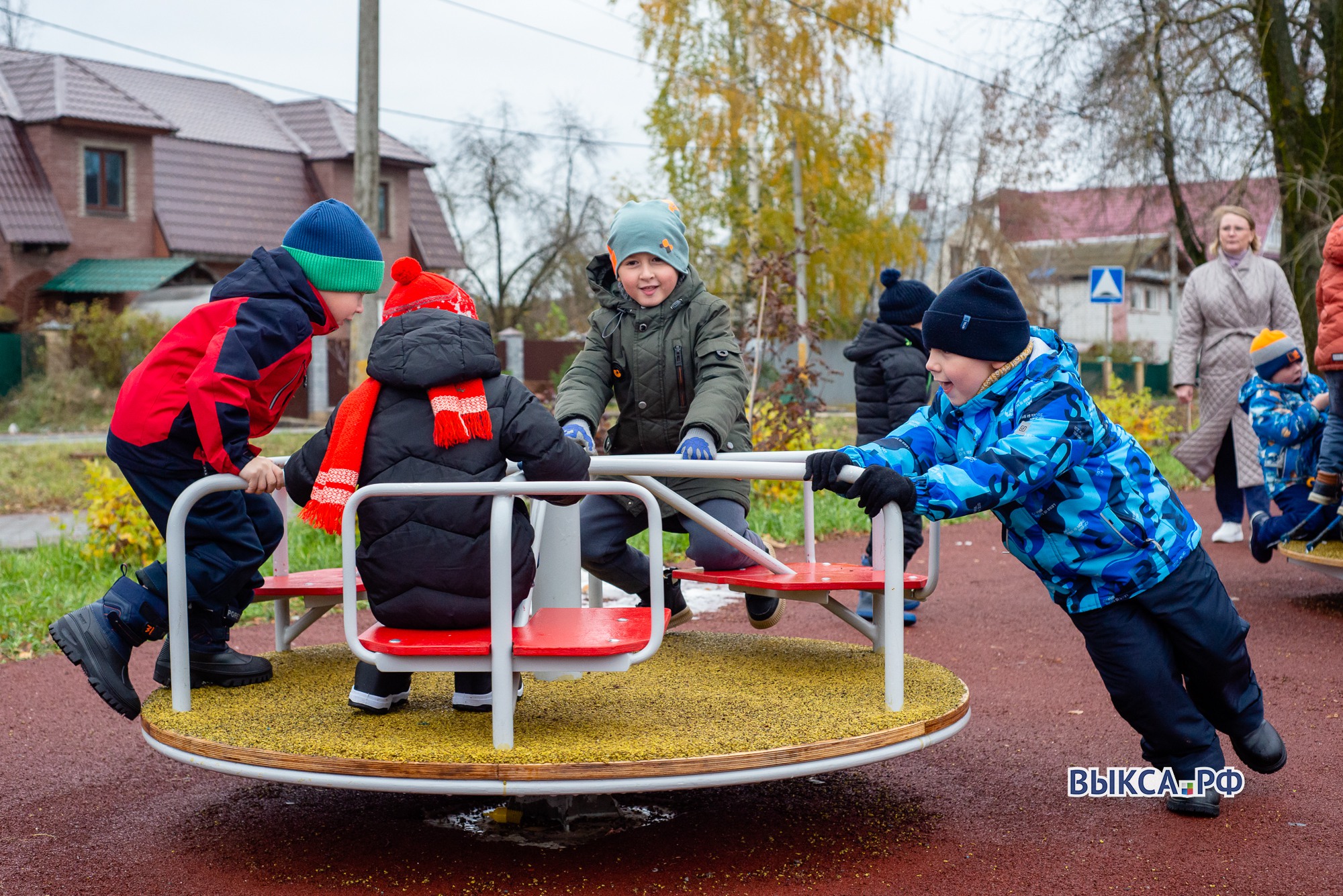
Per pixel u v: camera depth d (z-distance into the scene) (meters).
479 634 3.15
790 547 9.41
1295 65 18.31
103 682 3.54
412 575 3.13
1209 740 3.54
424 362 3.14
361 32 15.80
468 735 3.21
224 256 33.88
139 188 32.78
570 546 3.86
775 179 27.92
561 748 3.05
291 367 3.66
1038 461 3.21
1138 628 3.44
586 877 3.21
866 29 27.19
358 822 3.71
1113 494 3.37
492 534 3.01
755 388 12.32
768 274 12.37
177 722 3.38
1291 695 4.94
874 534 4.50
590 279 4.51
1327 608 6.72
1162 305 60.47
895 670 3.46
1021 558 3.52
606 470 3.49
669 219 4.33
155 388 3.60
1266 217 21.28
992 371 3.41
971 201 34.84
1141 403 16.78
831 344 37.22
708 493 4.25
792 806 3.80
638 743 3.10
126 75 35.72
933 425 3.54
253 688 3.85
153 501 3.70
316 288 3.71
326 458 3.20
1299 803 3.68
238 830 3.62
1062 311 55.69
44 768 4.30
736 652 4.46
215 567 3.70
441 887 3.15
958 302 3.36
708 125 26.92
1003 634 6.32
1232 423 8.65
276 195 35.75
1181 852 3.30
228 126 36.38
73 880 3.22
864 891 3.09
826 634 6.48
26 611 7.05
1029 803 3.77
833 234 29.06
